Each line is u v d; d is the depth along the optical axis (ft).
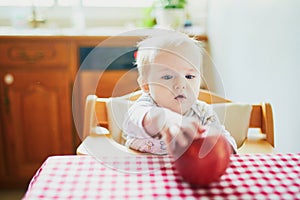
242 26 5.30
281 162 2.68
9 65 6.45
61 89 6.63
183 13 7.13
